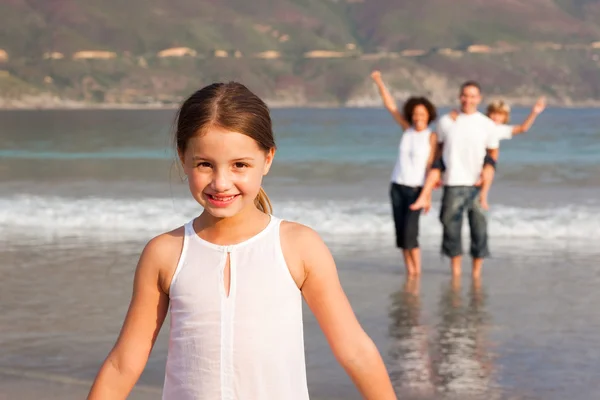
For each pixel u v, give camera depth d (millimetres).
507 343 7668
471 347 7535
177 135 2406
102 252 12672
